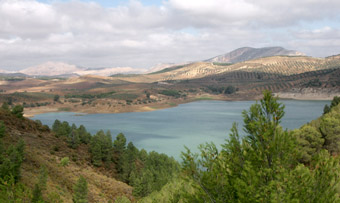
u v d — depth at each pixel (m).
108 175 84.06
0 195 11.95
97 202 55.81
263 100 9.58
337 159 8.69
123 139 107.06
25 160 55.16
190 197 9.81
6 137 67.69
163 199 15.97
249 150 9.34
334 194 8.38
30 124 90.25
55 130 106.38
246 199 8.29
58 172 61.12
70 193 53.53
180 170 9.80
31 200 13.01
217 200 8.98
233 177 9.22
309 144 36.91
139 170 93.19
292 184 8.30
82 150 92.06
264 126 9.13
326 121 40.50
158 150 128.88
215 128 182.88
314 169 8.89
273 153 8.91
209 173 9.19
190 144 137.50
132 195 68.12
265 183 8.70
